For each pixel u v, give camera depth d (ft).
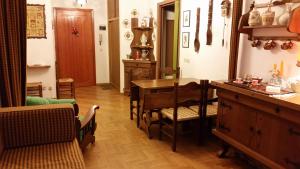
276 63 8.25
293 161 6.05
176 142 9.81
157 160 8.75
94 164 8.37
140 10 18.11
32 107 6.48
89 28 21.36
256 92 6.91
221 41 10.85
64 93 17.04
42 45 15.98
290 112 5.94
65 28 20.45
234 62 9.45
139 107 11.82
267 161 6.77
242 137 7.74
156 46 17.11
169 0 15.01
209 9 11.32
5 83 7.25
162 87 10.65
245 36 9.40
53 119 6.42
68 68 21.09
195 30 12.73
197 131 10.23
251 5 8.68
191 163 8.59
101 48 22.21
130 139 10.51
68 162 5.42
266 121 6.78
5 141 6.09
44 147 6.21
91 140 9.21
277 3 7.89
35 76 16.14
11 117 6.09
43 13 15.65
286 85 7.61
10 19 7.20
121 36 18.19
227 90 8.14
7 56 7.27
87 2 20.86
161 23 16.52
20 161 5.43
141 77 17.24
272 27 7.87
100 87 21.50
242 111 7.65
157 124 11.44
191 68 13.35
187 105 9.43
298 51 7.50
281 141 6.35
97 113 14.02
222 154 8.98
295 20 6.91
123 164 8.42
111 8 20.20
